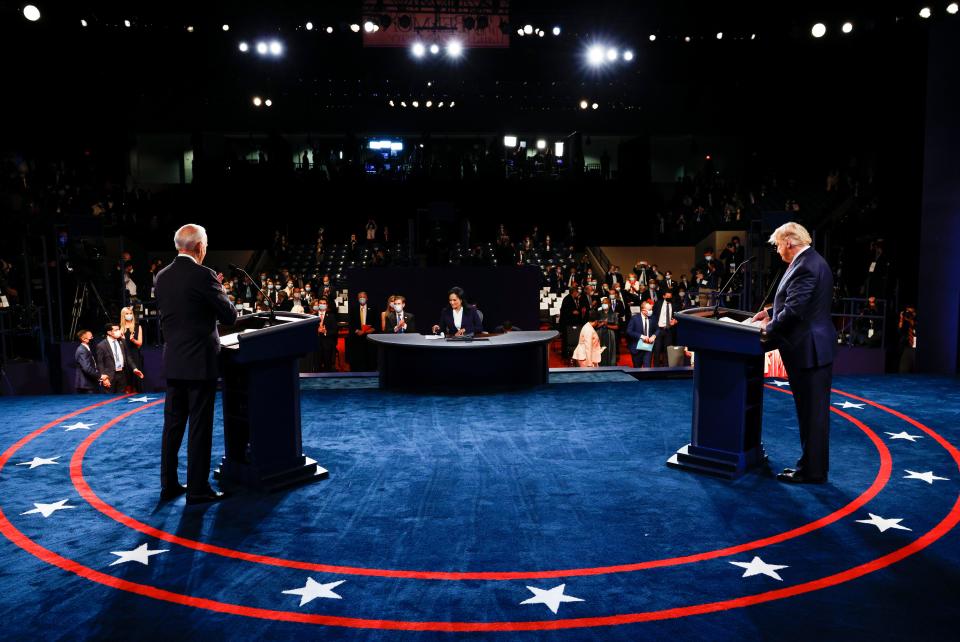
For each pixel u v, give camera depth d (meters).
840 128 24.94
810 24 20.92
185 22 23.08
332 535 4.39
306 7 22.23
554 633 3.27
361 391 8.56
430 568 3.94
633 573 3.86
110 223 24.02
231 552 4.15
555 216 27.73
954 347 9.66
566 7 22.16
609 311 13.59
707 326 5.39
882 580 3.75
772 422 7.04
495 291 13.76
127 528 4.51
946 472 5.51
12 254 18.56
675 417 7.24
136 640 3.22
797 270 5.06
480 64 27.92
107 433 6.80
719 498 4.99
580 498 5.00
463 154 30.45
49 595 3.64
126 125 27.27
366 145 30.52
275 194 27.00
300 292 18.73
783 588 3.67
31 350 12.51
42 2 21.23
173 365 4.77
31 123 25.27
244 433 5.47
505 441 6.43
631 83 28.03
